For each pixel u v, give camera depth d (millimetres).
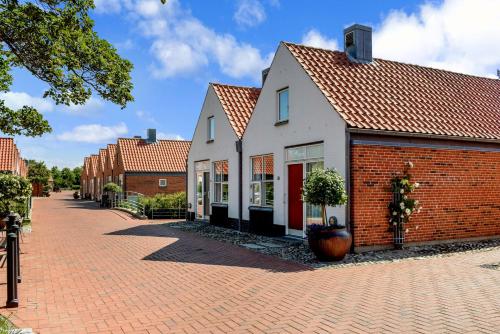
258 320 5945
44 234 15703
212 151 19234
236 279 8422
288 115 13625
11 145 27641
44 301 6945
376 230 11148
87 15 7957
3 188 15117
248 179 16000
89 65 8289
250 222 15625
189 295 7320
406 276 8398
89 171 56500
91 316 6199
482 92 16016
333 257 9906
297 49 13664
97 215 25219
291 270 9172
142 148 36438
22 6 7203
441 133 11984
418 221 11828
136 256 11109
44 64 7801
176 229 17516
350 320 5852
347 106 11594
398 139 11539
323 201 10125
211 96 19484
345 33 14805
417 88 14211
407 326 5566
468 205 12758
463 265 9383
